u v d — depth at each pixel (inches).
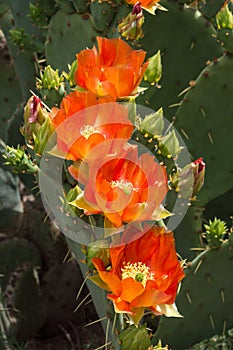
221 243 50.9
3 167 69.8
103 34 52.4
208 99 54.5
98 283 35.5
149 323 59.8
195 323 53.2
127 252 35.3
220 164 56.6
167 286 34.9
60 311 73.5
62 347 73.5
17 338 71.2
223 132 55.5
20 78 68.4
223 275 51.9
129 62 36.3
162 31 57.0
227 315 53.6
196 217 58.1
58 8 57.0
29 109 37.0
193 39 57.5
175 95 60.2
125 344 36.4
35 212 73.0
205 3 64.5
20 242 72.3
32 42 64.3
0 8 68.2
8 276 72.5
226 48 52.5
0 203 69.9
